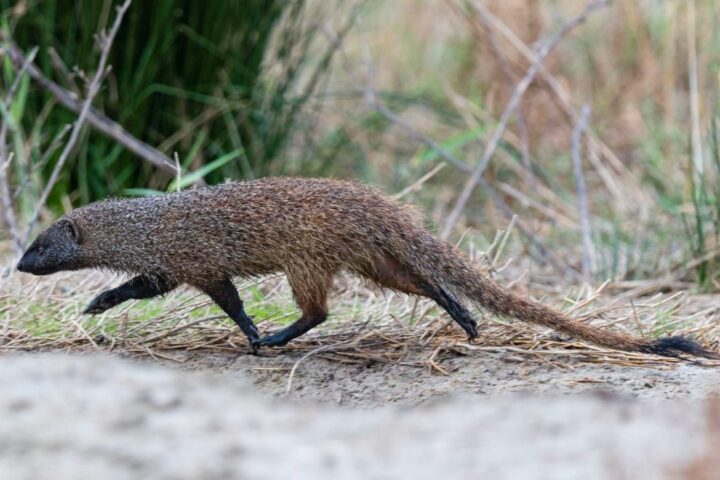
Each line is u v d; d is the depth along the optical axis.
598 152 14.59
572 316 9.25
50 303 9.81
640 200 14.09
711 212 12.14
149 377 6.59
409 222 8.33
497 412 6.04
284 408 6.36
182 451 5.27
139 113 13.16
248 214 8.29
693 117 13.19
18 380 6.36
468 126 15.62
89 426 5.59
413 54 17.56
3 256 11.80
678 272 11.83
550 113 16.08
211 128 13.48
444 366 8.20
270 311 9.76
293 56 14.25
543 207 13.40
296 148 15.27
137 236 8.48
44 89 12.97
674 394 7.16
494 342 8.71
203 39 12.98
